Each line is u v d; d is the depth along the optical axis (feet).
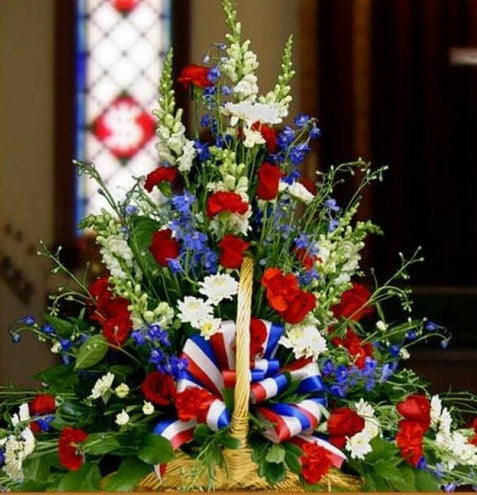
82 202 27.61
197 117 9.54
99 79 27.61
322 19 26.81
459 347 23.47
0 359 26.71
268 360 8.93
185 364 8.77
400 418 9.26
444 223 27.35
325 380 9.12
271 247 9.30
